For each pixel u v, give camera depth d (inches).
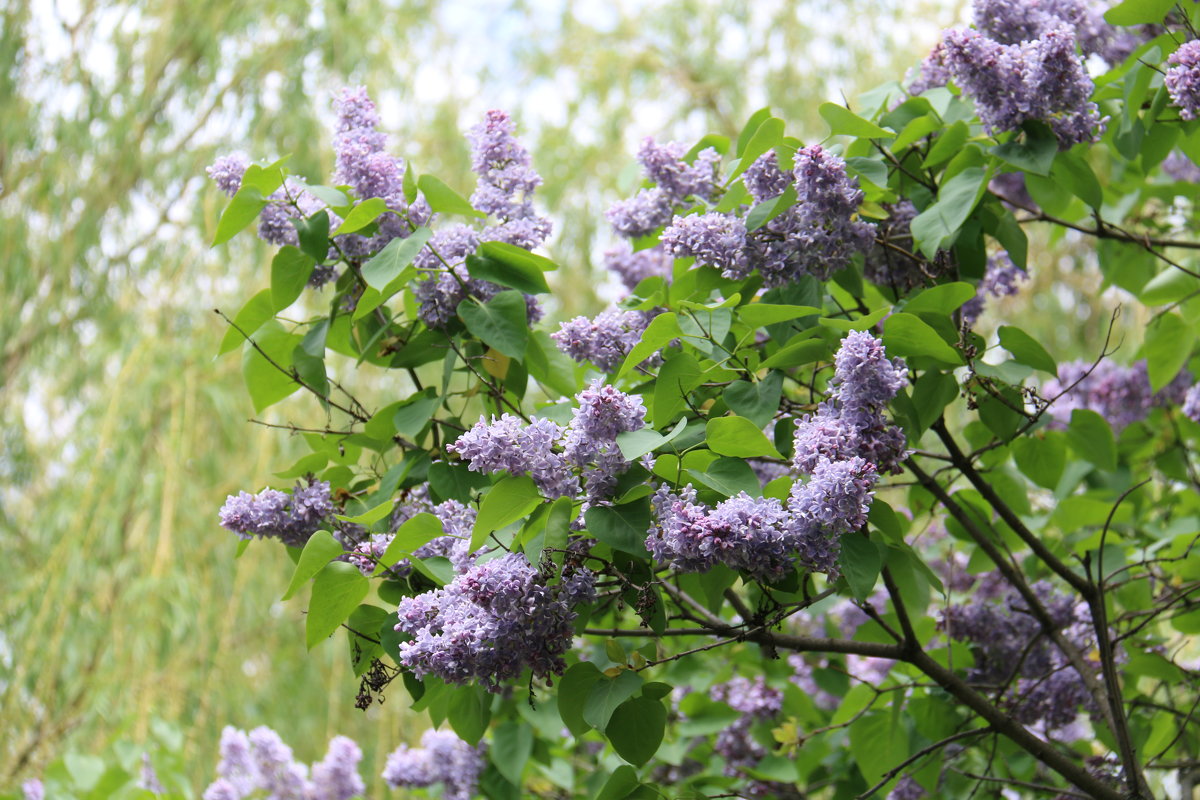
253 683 173.9
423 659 85.9
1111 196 117.7
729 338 95.6
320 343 97.5
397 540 88.2
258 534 94.3
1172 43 99.9
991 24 98.0
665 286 97.4
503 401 96.4
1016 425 97.8
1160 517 118.6
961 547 118.0
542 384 98.7
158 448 171.2
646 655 95.1
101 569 165.2
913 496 108.0
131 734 149.3
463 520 91.4
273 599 178.1
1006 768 108.7
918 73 105.7
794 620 121.6
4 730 154.3
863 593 86.4
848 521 84.3
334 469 96.7
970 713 107.8
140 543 166.7
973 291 92.1
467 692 94.0
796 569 87.3
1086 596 99.3
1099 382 117.0
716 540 83.4
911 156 101.2
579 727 88.7
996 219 99.3
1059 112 95.6
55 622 160.1
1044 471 104.8
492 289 95.3
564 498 85.4
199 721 158.1
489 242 94.4
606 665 97.3
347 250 96.5
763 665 114.9
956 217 94.6
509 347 93.4
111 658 156.9
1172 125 101.6
